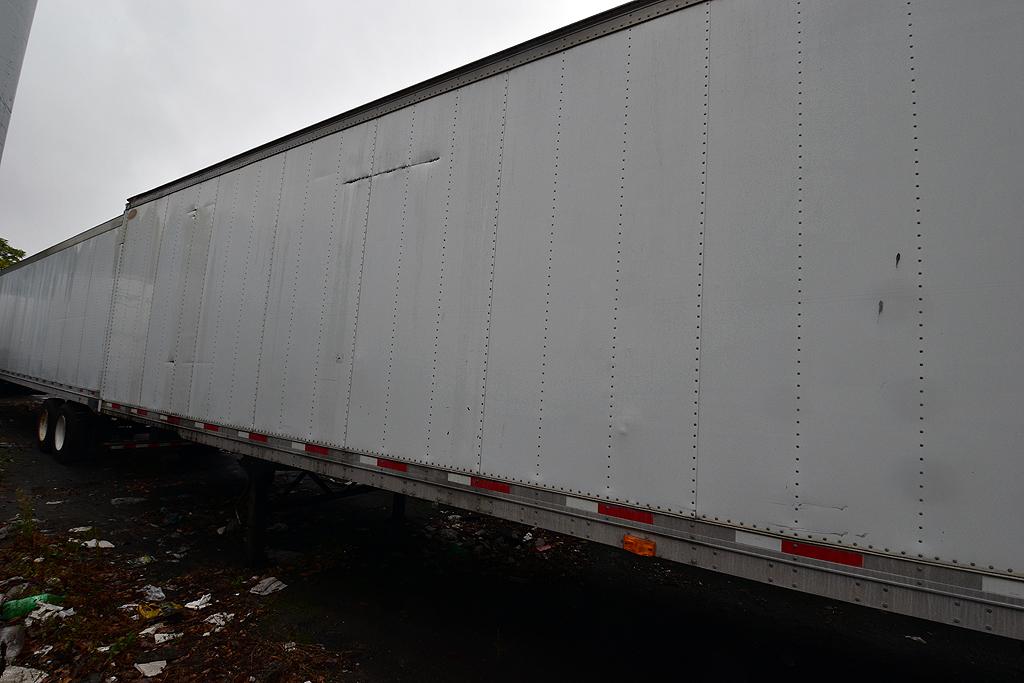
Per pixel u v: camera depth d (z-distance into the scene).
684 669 3.07
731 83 2.05
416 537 5.21
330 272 3.61
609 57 2.41
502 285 2.66
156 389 5.19
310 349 3.67
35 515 5.21
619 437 2.19
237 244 4.43
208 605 3.52
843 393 1.72
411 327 3.06
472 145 2.91
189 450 7.23
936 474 1.55
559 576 4.53
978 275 1.55
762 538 1.82
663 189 2.18
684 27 2.20
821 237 1.81
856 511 1.66
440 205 3.02
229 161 4.65
